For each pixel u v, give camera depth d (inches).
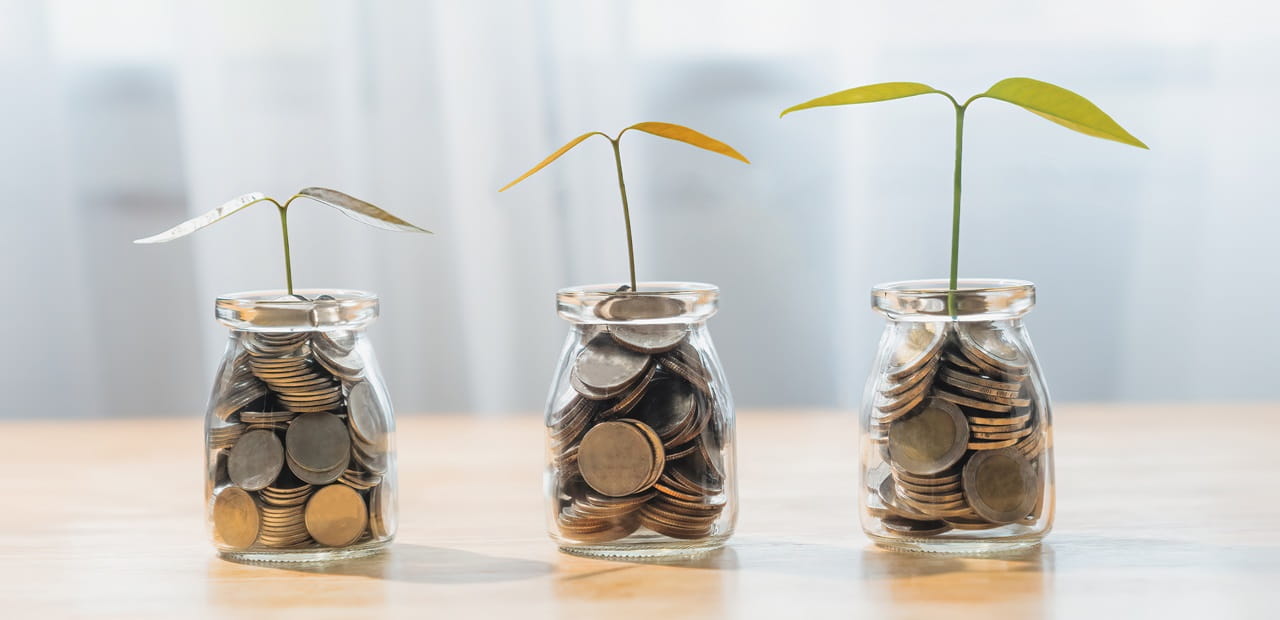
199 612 21.2
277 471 23.7
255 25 64.4
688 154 66.5
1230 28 65.6
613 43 63.9
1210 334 67.9
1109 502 28.8
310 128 64.9
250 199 24.2
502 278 64.9
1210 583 21.8
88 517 29.8
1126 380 68.7
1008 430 22.8
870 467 24.4
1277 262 67.0
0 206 67.0
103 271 68.6
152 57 67.1
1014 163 66.2
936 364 23.0
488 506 30.1
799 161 66.6
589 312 23.1
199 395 69.3
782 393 68.2
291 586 22.7
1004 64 65.3
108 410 69.2
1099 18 65.4
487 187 64.5
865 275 65.7
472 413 66.4
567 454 23.7
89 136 67.6
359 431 24.0
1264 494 29.3
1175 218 67.2
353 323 23.8
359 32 64.9
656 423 23.2
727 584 22.2
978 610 20.4
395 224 24.0
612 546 24.1
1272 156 66.3
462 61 63.8
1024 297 23.1
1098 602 20.8
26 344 68.1
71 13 66.6
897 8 64.7
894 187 65.7
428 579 23.0
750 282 67.5
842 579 22.5
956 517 23.2
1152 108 66.4
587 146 64.2
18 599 22.3
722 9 65.6
